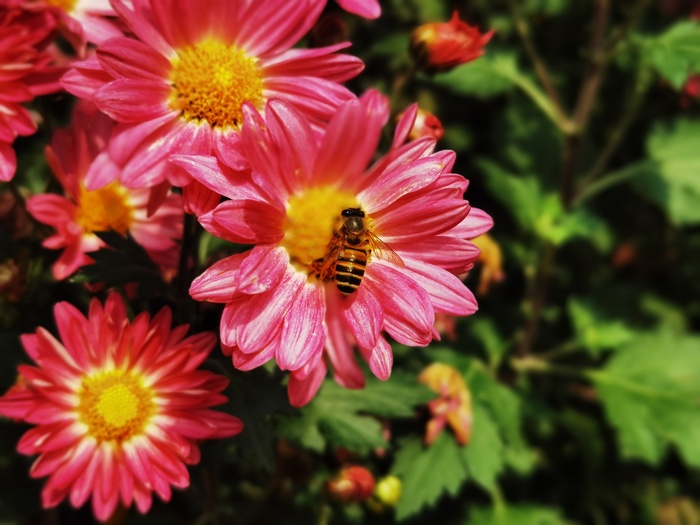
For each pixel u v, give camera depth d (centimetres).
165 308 10
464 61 13
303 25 11
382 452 15
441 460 15
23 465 13
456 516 19
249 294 10
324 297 10
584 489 21
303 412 13
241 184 10
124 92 10
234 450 12
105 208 12
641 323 23
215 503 14
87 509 14
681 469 22
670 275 24
